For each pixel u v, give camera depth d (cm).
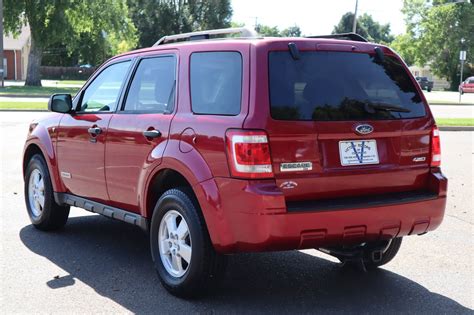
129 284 520
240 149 426
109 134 562
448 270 576
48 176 670
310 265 588
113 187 564
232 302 483
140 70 559
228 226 436
